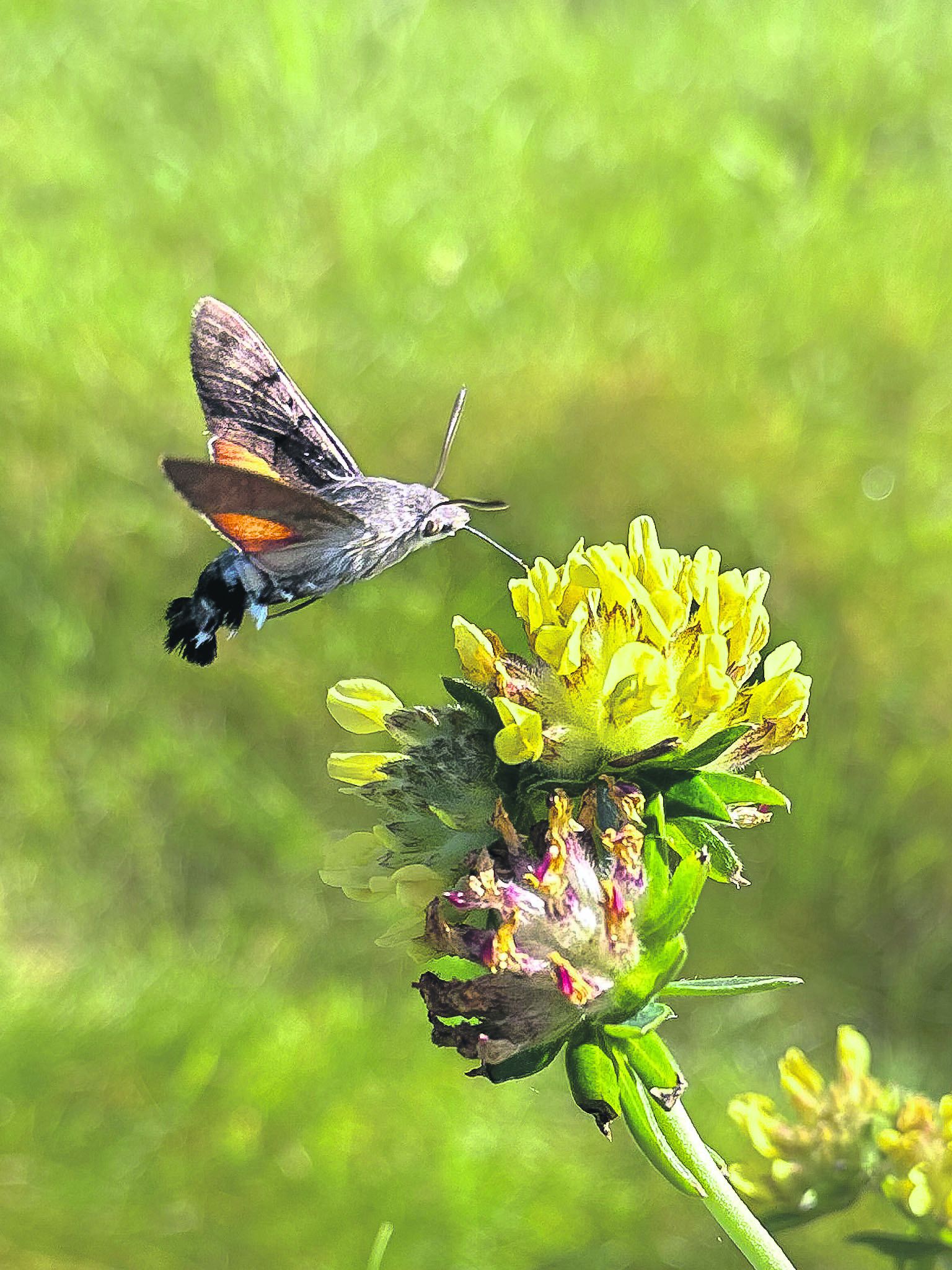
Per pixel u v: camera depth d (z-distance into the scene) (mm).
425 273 893
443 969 376
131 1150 607
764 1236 366
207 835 732
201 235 919
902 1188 409
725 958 704
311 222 930
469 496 802
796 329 860
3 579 778
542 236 929
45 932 709
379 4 1125
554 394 817
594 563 374
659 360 828
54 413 817
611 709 371
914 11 1157
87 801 737
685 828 371
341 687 379
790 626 766
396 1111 630
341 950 700
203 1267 582
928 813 725
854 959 709
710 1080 662
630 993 367
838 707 748
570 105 1065
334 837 732
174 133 997
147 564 787
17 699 755
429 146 1003
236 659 766
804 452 800
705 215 957
